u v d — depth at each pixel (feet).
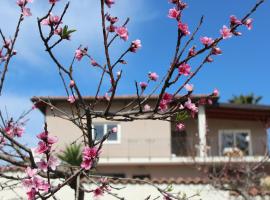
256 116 91.45
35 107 22.98
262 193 49.85
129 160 85.25
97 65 16.22
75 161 68.03
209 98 17.17
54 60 15.26
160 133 87.10
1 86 17.33
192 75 15.06
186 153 86.07
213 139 91.61
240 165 58.34
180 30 14.01
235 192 50.06
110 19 14.82
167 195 16.78
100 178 18.69
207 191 49.98
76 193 16.25
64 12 14.02
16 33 17.13
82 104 16.08
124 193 49.67
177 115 15.84
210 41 14.64
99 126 86.02
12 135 20.76
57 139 13.39
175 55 14.35
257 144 89.92
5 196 42.98
